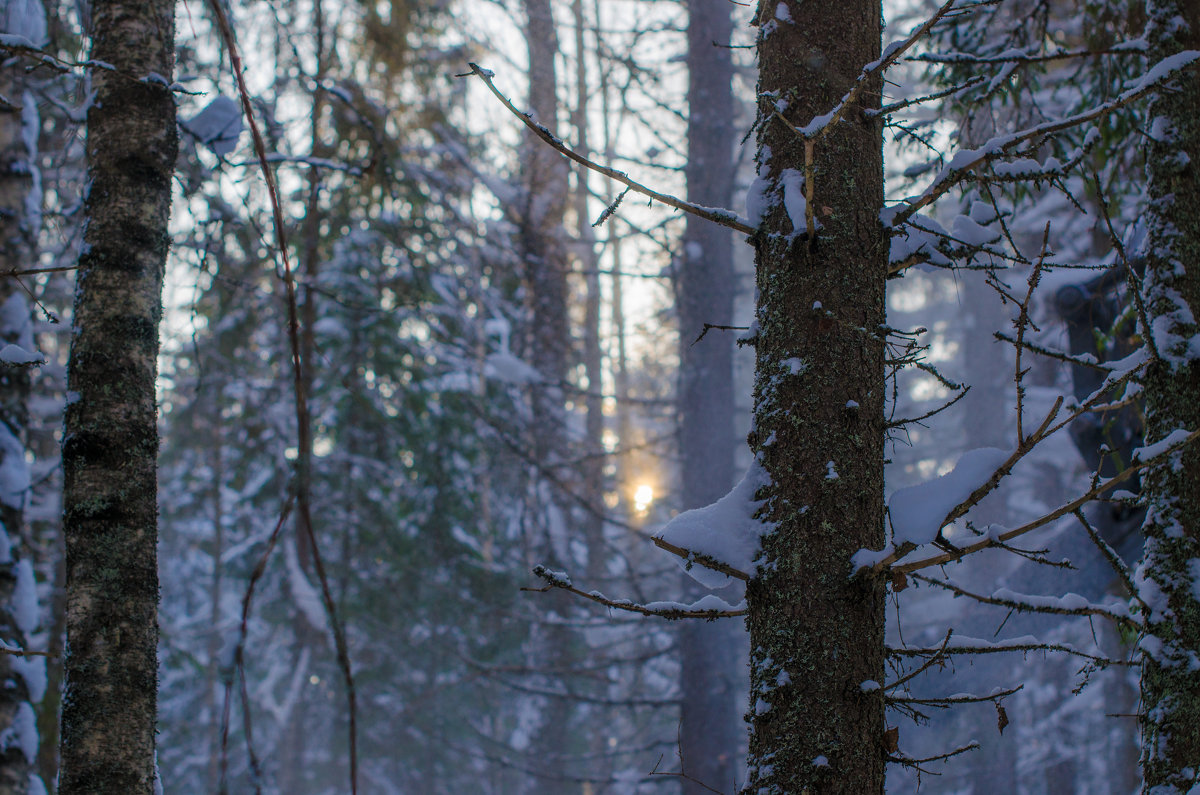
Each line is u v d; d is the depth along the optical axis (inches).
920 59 109.4
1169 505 121.8
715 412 401.7
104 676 115.6
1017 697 601.6
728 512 104.1
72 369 125.9
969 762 560.4
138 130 132.9
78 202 219.8
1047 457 519.5
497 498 588.4
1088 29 192.2
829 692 95.0
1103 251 258.8
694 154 417.4
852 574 97.3
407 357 511.8
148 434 126.4
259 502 540.4
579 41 604.1
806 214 101.0
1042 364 415.8
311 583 471.2
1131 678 470.9
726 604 104.7
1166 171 129.3
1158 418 124.8
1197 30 128.9
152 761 118.6
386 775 738.8
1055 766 587.2
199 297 177.9
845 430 101.4
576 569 521.3
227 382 479.5
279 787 583.5
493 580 514.9
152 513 125.1
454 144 462.3
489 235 473.1
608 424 759.7
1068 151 213.6
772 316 107.0
